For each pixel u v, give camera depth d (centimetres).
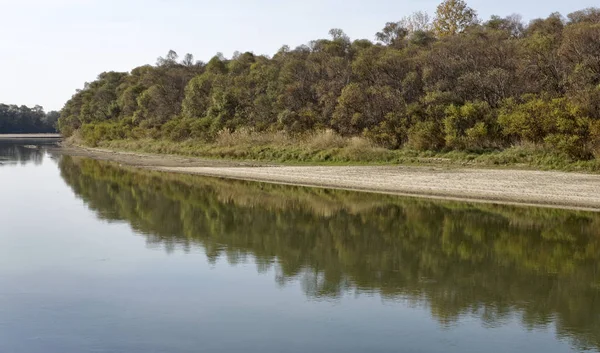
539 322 1127
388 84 5247
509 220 2148
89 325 1112
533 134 3528
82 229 2061
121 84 11288
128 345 1015
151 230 2048
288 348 1000
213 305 1227
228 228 2092
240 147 5066
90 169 4709
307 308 1205
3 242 1833
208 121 6288
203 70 9488
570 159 3250
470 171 3322
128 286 1362
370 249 1752
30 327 1102
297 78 6159
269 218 2291
